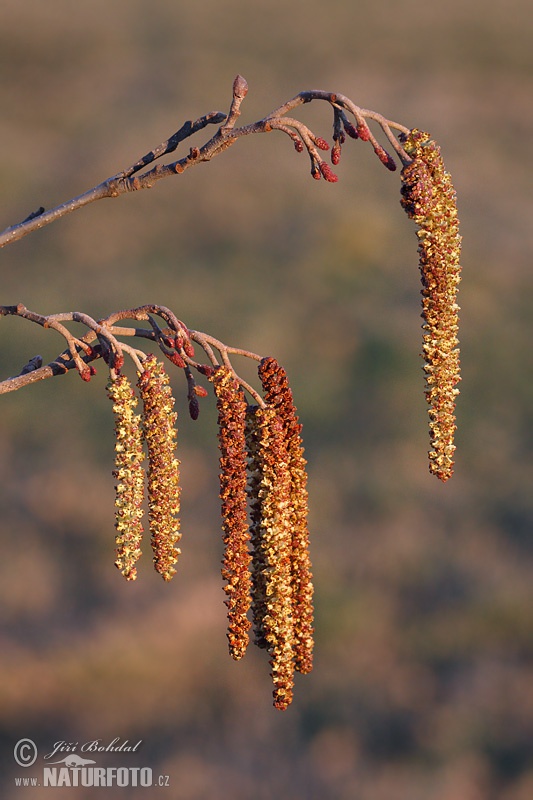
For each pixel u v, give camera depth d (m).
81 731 12.98
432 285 3.91
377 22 47.94
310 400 22.50
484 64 43.62
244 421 3.95
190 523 17.39
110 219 29.64
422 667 14.61
